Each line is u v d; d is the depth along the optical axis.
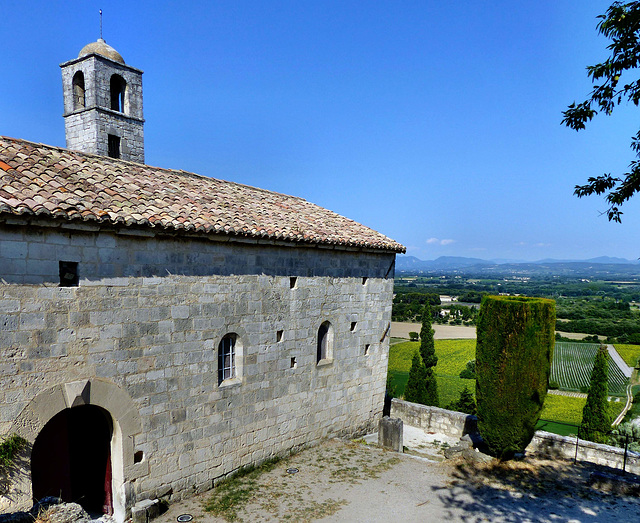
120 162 11.86
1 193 7.49
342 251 14.12
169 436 9.80
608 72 7.27
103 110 13.91
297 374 12.91
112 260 8.69
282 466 12.17
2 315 7.33
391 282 16.38
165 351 9.61
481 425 12.87
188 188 12.23
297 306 12.76
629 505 10.20
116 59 14.63
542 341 12.11
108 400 8.72
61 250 7.99
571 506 10.13
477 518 9.55
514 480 11.52
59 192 8.45
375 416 16.12
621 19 6.74
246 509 9.77
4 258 7.34
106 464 9.56
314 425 13.66
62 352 8.05
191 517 9.38
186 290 9.94
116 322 8.78
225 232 10.25
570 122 7.95
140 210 9.23
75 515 7.40
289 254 12.41
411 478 11.61
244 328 11.29
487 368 12.57
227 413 11.00
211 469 10.71
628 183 7.66
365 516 9.59
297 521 9.33
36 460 9.25
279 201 15.23
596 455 13.20
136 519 8.86
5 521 6.62
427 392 26.81
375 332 15.78
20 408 7.55
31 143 10.23
